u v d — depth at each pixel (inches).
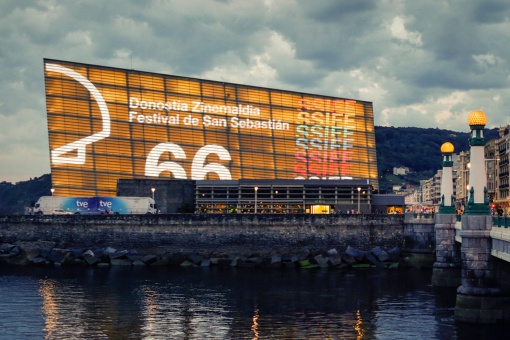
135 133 7052.2
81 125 6865.2
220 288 3533.5
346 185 6855.3
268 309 2950.3
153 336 2482.8
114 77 7047.2
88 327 2613.2
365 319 2741.1
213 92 7460.6
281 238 4835.1
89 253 4667.8
